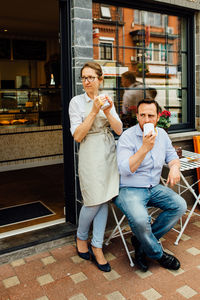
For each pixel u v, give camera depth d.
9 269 2.64
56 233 3.12
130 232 3.19
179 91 4.14
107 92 3.51
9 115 6.07
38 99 6.30
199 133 4.02
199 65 4.08
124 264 2.71
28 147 6.32
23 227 3.33
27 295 2.31
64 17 3.04
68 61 3.06
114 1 3.42
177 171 2.63
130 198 2.51
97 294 2.31
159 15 3.82
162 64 3.93
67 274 2.56
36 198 4.40
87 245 2.95
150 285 2.40
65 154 3.26
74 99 2.55
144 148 2.32
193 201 4.09
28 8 6.32
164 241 3.09
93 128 2.49
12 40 8.68
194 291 2.33
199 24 4.02
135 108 3.75
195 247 2.97
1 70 9.02
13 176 5.68
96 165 2.46
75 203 3.27
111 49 3.47
